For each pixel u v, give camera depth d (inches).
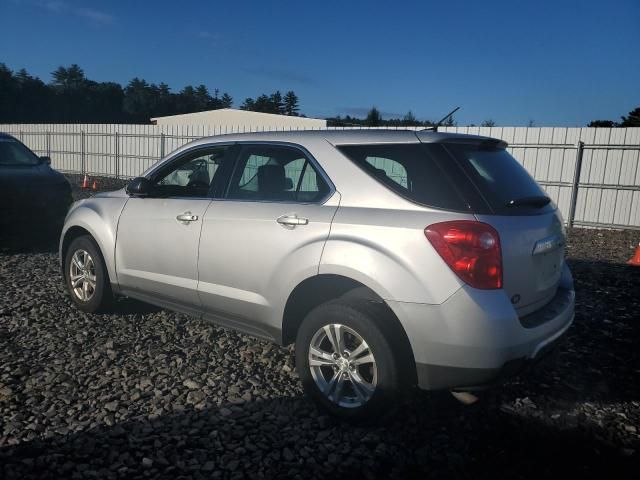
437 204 119.3
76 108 3976.4
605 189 500.4
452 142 129.0
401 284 116.7
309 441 120.3
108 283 191.3
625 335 192.5
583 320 208.1
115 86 4906.5
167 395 139.3
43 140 1001.5
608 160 497.4
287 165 146.7
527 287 122.6
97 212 191.5
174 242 164.4
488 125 578.2
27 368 152.0
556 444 122.6
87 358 160.6
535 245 123.9
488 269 112.9
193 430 122.8
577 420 133.5
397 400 122.9
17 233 308.7
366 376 127.8
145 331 184.2
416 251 116.6
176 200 169.0
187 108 5137.8
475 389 115.9
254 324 148.2
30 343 170.2
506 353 112.4
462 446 120.6
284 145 148.9
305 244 132.4
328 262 126.7
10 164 322.3
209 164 169.6
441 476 109.6
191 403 135.6
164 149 810.2
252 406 135.0
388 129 138.6
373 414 122.9
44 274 252.5
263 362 162.4
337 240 126.9
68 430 121.3
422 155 125.3
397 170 127.7
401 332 122.0
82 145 931.3
